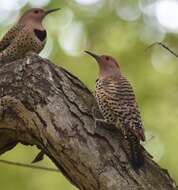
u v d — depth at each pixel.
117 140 8.38
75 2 18.31
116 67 10.06
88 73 17.16
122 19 18.11
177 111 16.70
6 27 17.03
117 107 9.10
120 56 17.50
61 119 8.33
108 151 8.19
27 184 15.25
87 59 17.56
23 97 8.53
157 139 16.11
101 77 9.88
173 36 17.72
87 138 8.23
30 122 8.52
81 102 8.57
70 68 17.38
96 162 8.08
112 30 18.00
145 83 17.12
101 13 18.22
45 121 8.38
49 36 17.77
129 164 8.13
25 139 8.89
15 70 8.71
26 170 15.43
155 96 16.97
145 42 17.66
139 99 16.80
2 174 15.31
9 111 8.66
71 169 8.23
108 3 18.41
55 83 8.59
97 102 9.22
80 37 17.95
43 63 8.73
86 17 18.14
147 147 15.94
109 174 8.00
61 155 8.25
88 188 8.13
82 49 17.80
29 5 17.70
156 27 17.88
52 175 15.30
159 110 16.72
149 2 18.11
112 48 17.72
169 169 15.48
